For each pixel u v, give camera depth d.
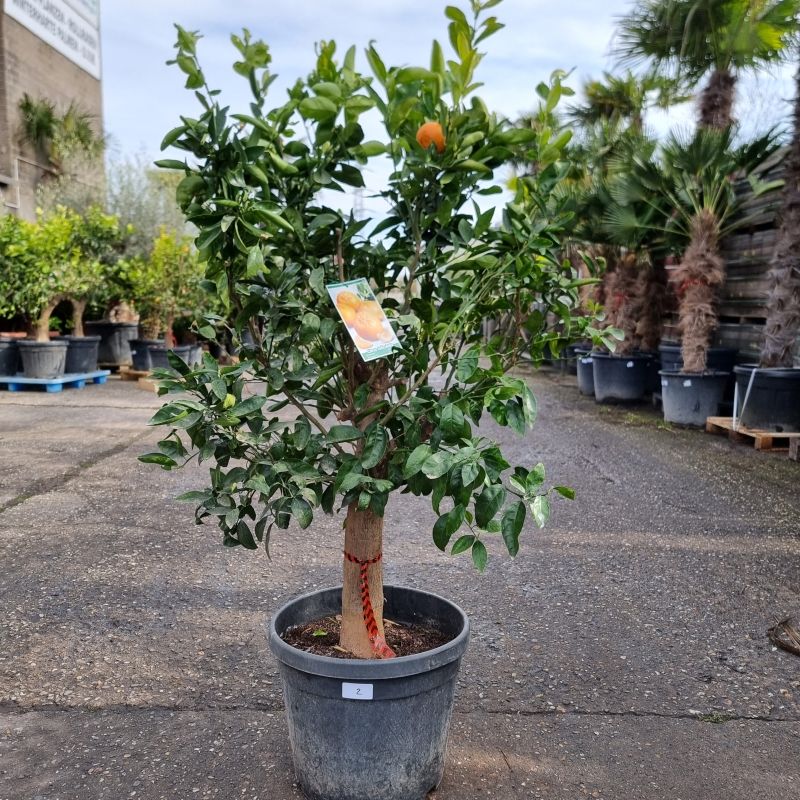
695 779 2.18
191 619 3.14
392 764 1.90
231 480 1.86
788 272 6.85
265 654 2.86
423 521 4.57
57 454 6.20
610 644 2.99
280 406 2.06
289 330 1.91
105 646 2.90
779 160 7.82
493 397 1.75
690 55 8.20
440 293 2.03
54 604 3.27
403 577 3.65
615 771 2.20
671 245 8.83
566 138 1.93
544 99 1.99
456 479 1.66
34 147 16.75
